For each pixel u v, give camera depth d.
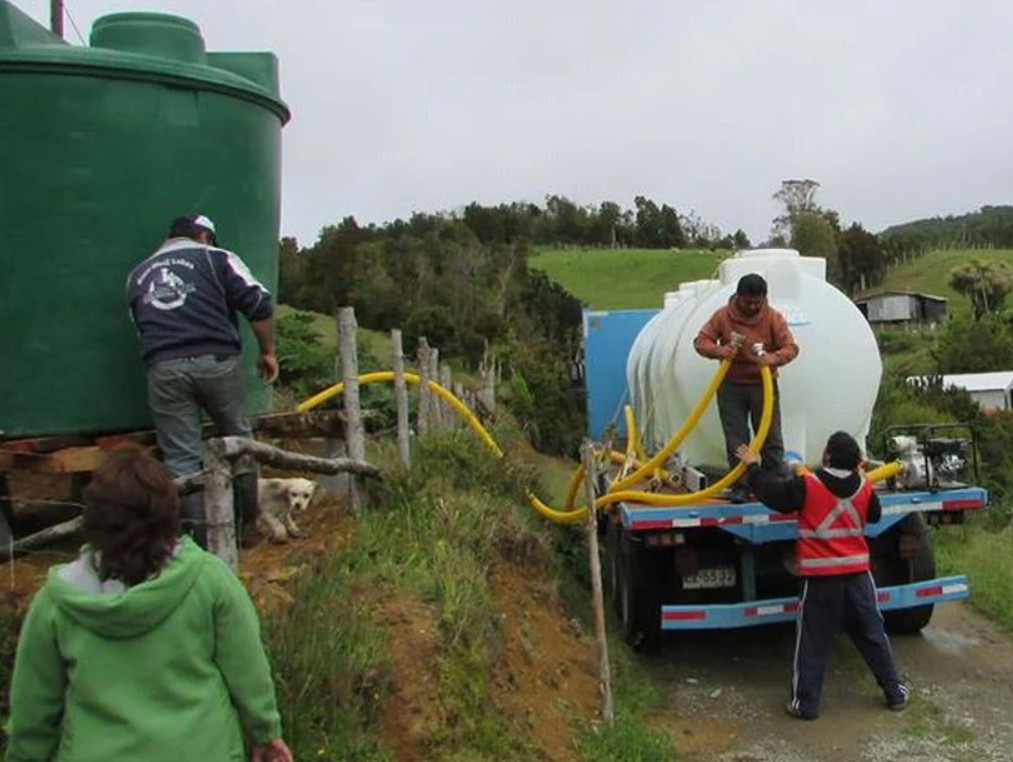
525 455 11.73
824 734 6.28
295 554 5.64
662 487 7.92
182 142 5.74
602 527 9.94
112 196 5.56
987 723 6.39
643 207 99.69
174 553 2.88
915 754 5.93
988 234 135.25
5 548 5.16
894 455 7.83
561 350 30.47
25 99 5.39
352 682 4.57
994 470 16.09
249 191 6.11
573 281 71.06
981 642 8.06
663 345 8.48
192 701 2.84
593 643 7.21
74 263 5.52
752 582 7.35
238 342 5.45
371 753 4.43
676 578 7.57
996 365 54.25
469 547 6.52
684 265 74.38
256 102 6.15
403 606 5.32
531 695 5.75
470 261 38.47
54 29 6.88
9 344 5.50
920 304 86.62
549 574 7.79
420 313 28.20
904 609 8.04
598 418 11.70
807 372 7.40
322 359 13.37
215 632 2.91
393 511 6.59
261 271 6.29
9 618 4.51
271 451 5.08
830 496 6.48
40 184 5.45
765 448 7.09
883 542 7.77
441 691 4.89
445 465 7.69
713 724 6.48
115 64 5.51
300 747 4.24
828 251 83.81
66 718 2.85
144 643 2.81
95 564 2.81
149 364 5.27
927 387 20.16
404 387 7.51
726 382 7.16
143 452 3.24
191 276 5.29
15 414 5.54
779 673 7.48
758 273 7.49
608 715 5.91
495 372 22.83
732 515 7.12
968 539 11.38
